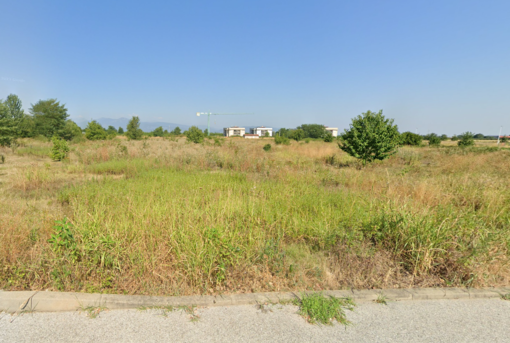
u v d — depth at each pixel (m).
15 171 8.70
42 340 2.00
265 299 2.52
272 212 4.63
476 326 2.30
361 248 3.40
